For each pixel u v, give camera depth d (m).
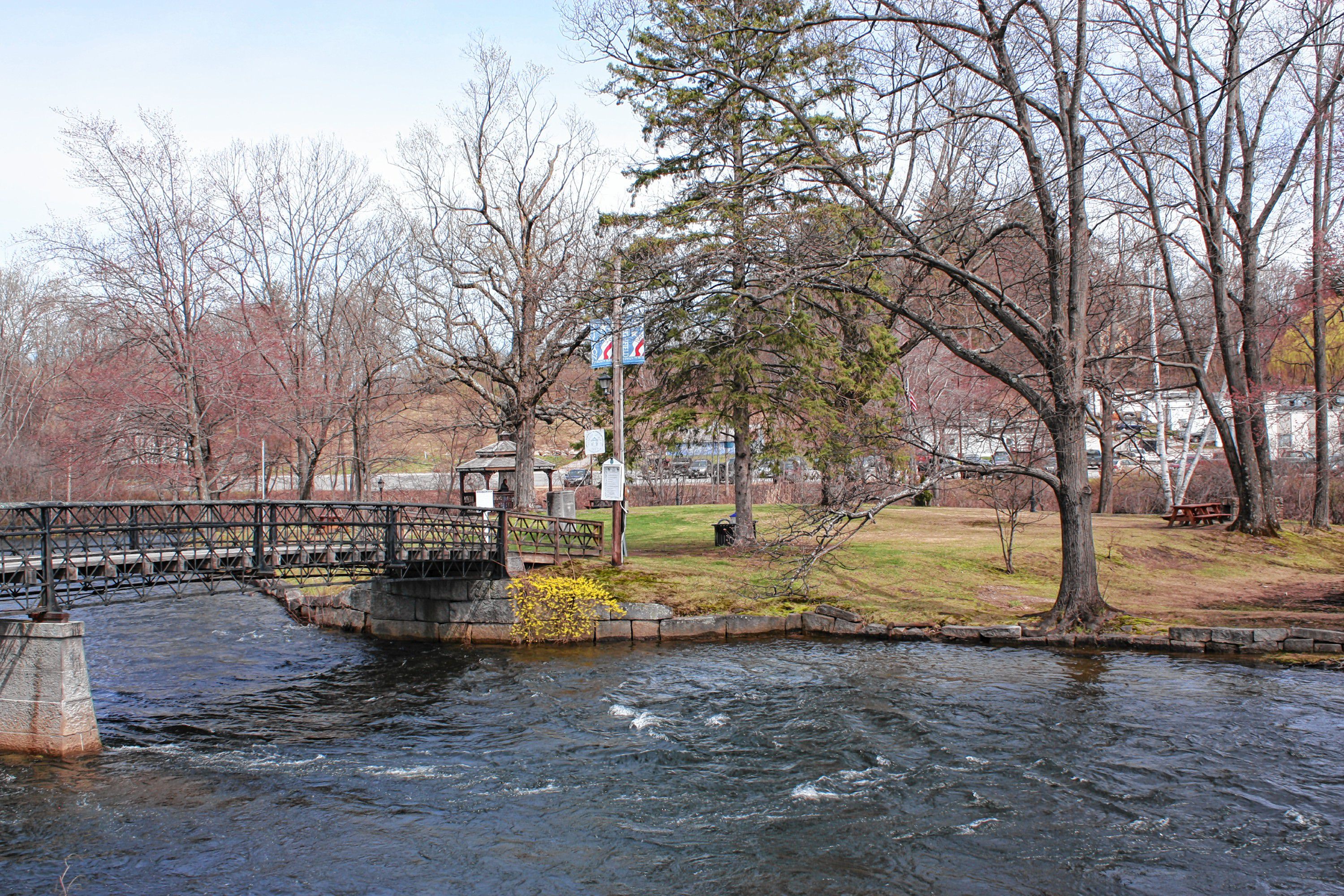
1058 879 7.08
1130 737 10.49
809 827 8.20
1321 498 27.20
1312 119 23.19
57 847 7.93
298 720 12.27
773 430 20.33
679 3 18.16
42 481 37.16
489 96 26.20
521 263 25.83
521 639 16.92
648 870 7.38
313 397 30.36
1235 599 18.38
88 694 10.93
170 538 14.47
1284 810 8.34
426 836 8.20
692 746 10.60
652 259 16.19
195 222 25.62
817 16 18.08
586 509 36.09
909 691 12.75
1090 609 15.89
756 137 19.12
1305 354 39.34
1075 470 15.86
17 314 46.28
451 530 17.16
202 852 7.84
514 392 27.47
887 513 31.91
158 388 24.89
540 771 9.92
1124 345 22.41
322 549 14.90
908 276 19.03
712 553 22.17
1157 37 23.34
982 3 14.17
